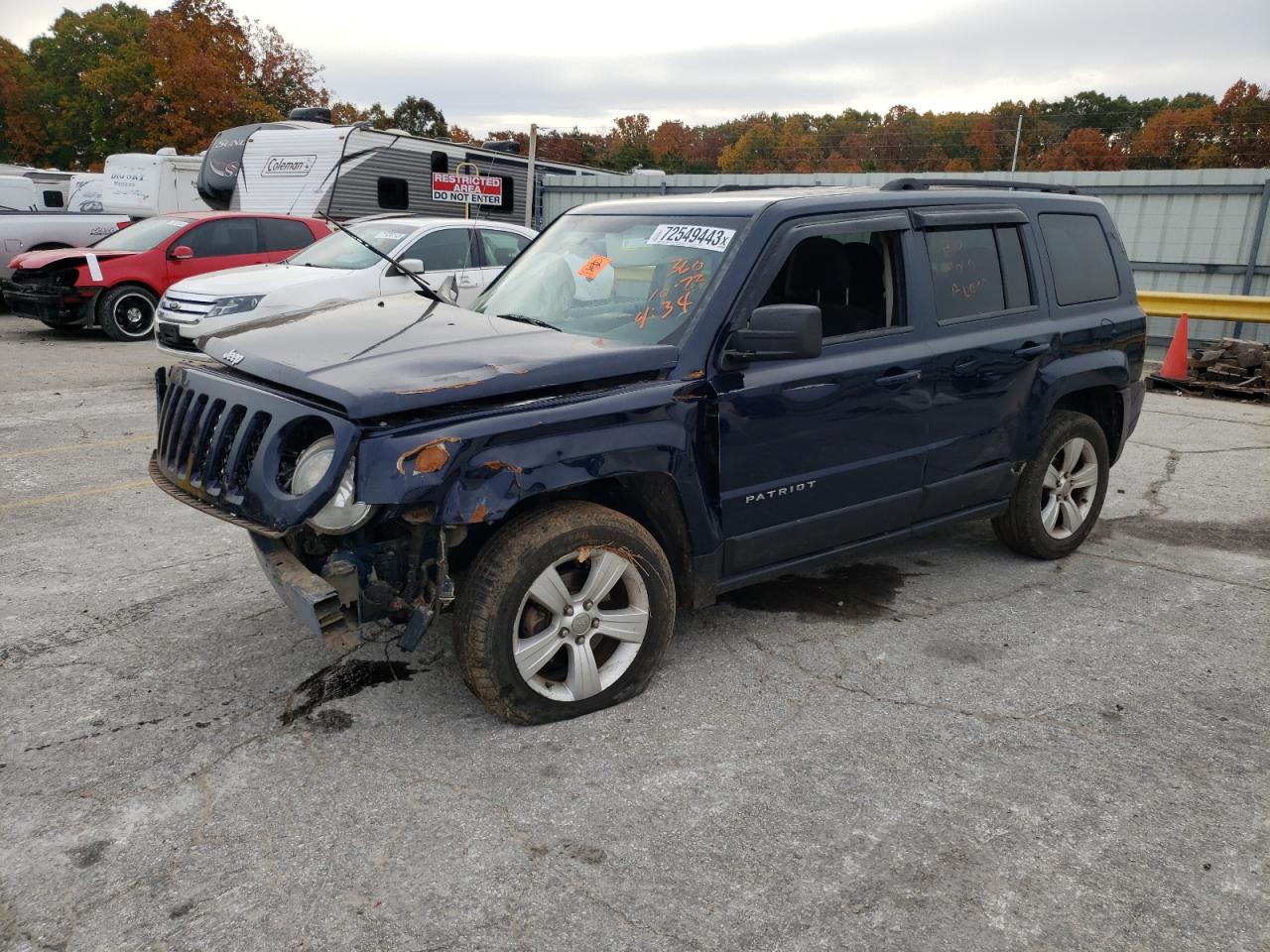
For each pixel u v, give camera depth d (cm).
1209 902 252
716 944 233
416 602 308
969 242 438
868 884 256
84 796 289
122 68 4875
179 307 916
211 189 1507
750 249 360
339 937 234
